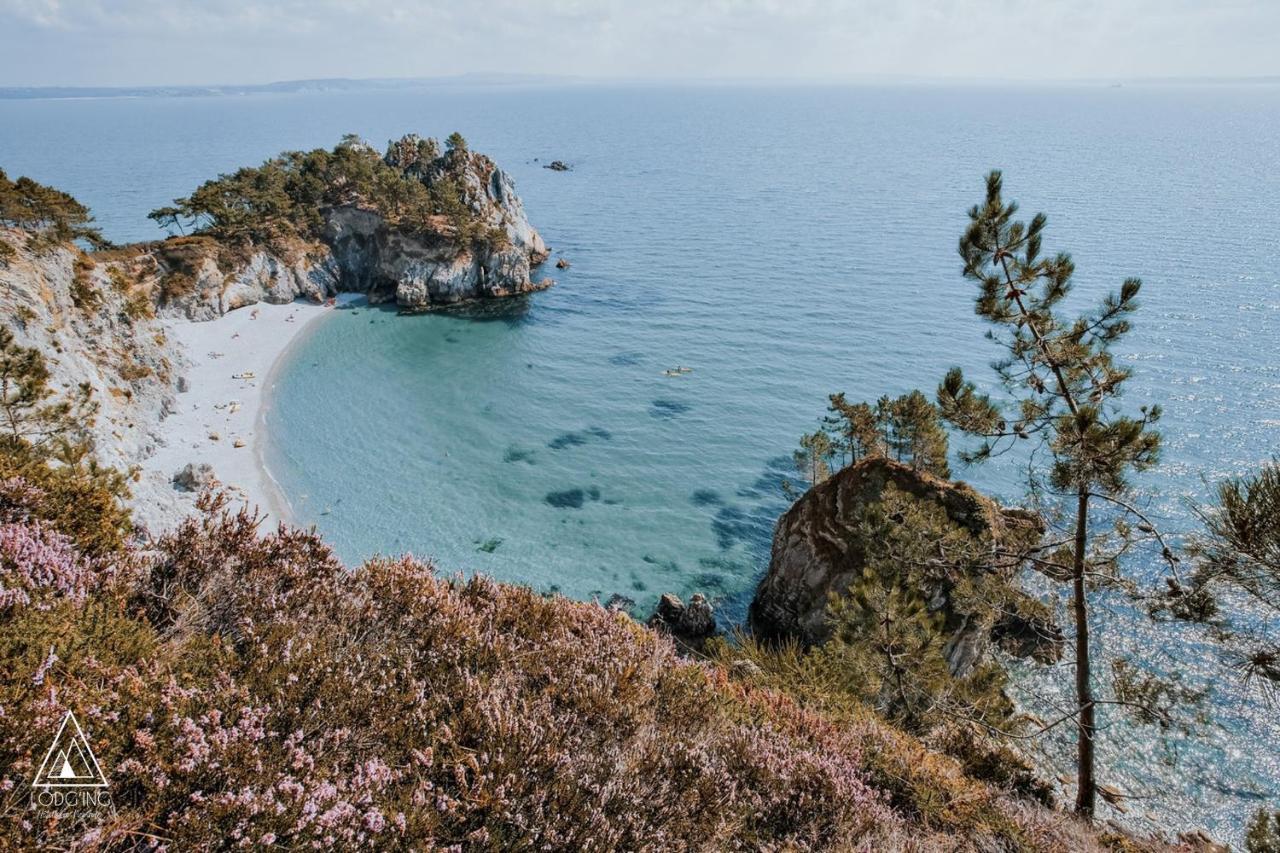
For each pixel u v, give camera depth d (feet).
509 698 23.34
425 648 25.26
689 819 21.67
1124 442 46.55
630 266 478.18
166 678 17.17
